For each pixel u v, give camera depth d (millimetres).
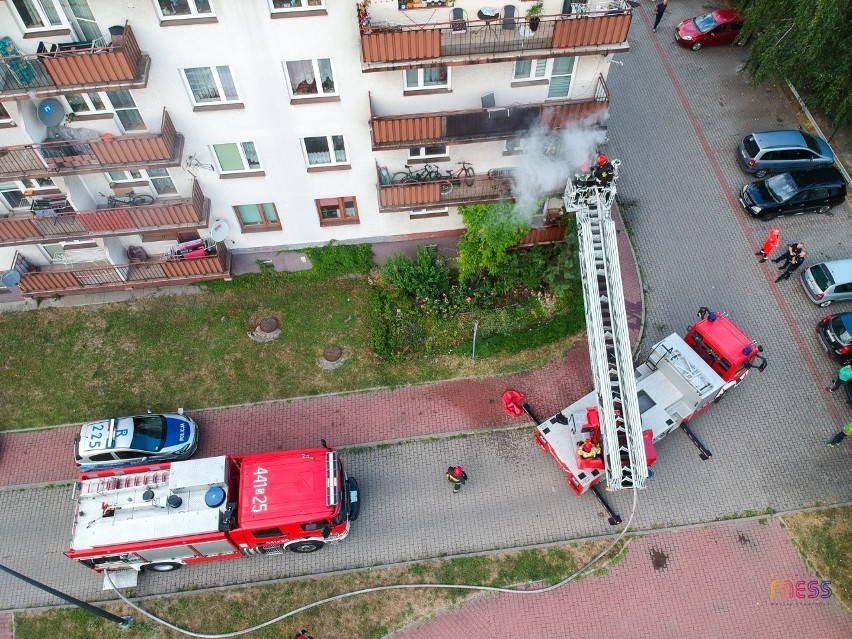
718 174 27656
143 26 17406
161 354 23984
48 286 23625
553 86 20688
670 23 32469
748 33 27766
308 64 18984
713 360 21484
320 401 23078
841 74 25188
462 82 19969
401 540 20547
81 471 21797
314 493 18609
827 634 18844
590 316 20672
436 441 22219
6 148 18797
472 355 23594
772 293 24719
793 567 19812
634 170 27766
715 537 20297
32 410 23094
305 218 23828
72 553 18172
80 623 19609
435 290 24578
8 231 21250
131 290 25219
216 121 20062
